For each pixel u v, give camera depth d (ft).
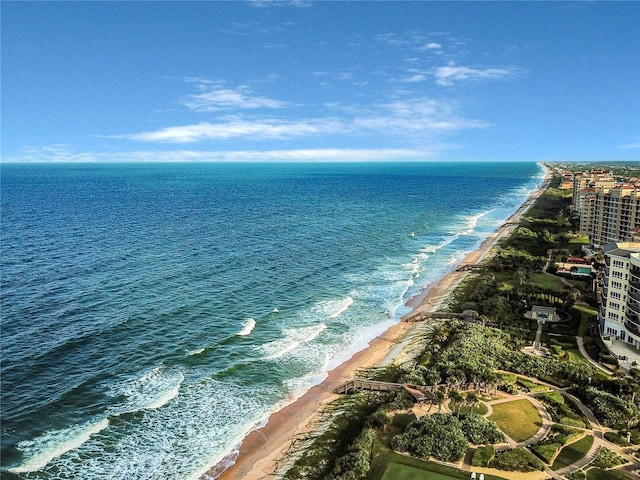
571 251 504.02
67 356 252.42
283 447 195.62
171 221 640.99
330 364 263.08
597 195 505.25
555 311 320.29
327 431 205.36
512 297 351.67
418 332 306.96
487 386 226.58
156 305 325.83
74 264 411.34
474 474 169.07
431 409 214.07
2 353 251.19
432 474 170.19
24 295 333.42
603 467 173.58
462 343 266.36
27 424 197.88
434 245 561.43
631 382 220.02
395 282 408.05
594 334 289.12
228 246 502.79
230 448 193.88
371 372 255.09
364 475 170.71
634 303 265.75
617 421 199.52
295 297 360.48
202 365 253.44
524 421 202.28
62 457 181.57
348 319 325.83
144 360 253.85
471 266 455.63
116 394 222.89
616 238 474.90
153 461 183.83
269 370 253.03
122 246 482.28
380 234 611.06
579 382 230.68
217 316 314.76
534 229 638.94
